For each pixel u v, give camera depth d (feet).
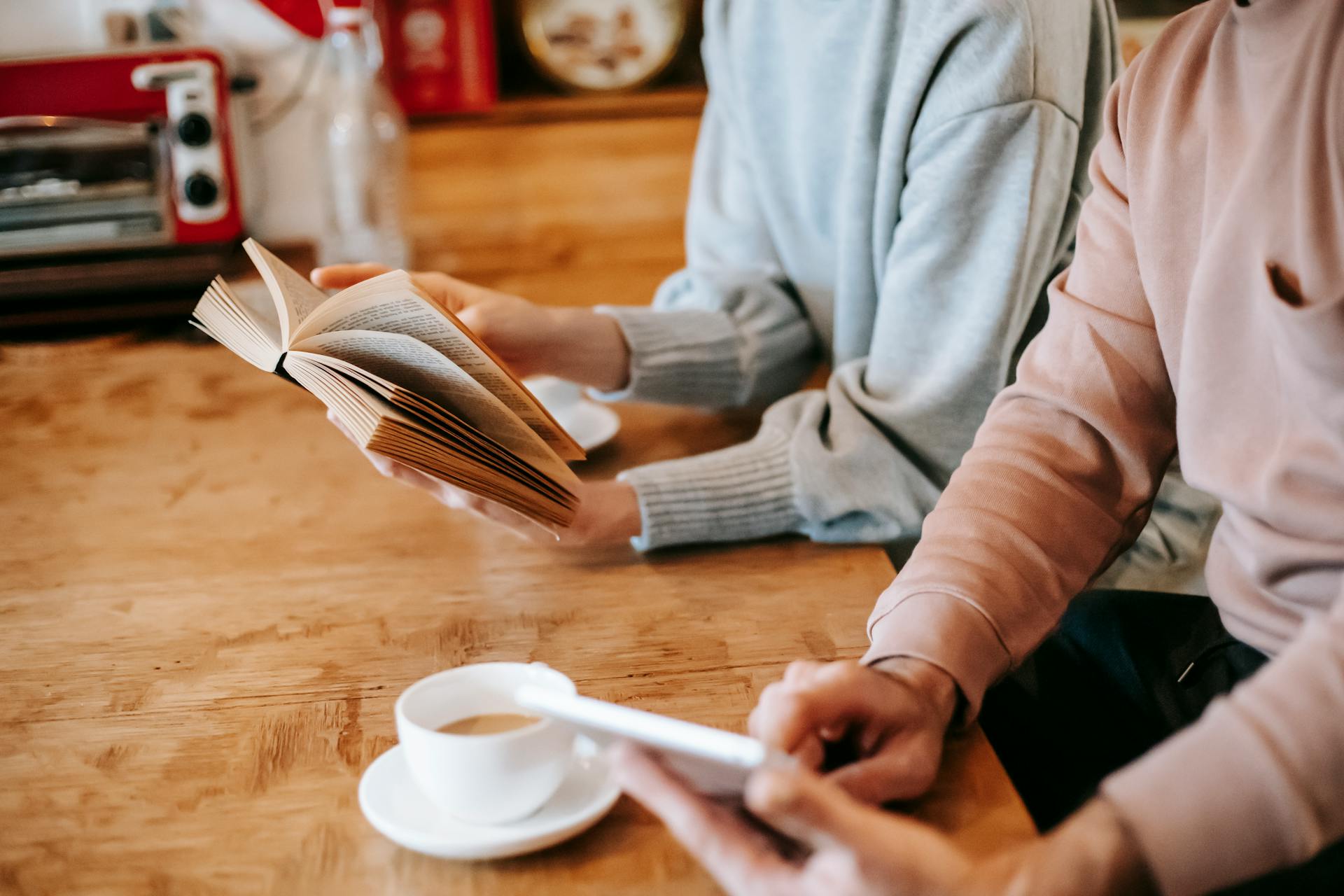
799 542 3.44
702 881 2.00
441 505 3.74
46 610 3.08
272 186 6.84
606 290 6.48
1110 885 1.59
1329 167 2.15
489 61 6.75
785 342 4.49
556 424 2.91
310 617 3.01
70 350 5.44
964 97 3.50
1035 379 2.83
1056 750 2.91
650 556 3.34
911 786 2.13
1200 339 2.42
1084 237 2.93
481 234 6.95
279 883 2.01
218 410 4.67
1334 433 2.19
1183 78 2.60
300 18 6.55
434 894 1.98
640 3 6.89
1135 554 3.72
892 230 3.95
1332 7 2.18
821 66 4.20
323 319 2.81
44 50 6.49
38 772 2.36
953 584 2.47
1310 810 1.57
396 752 2.33
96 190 5.70
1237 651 2.69
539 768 2.02
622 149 6.89
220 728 2.51
